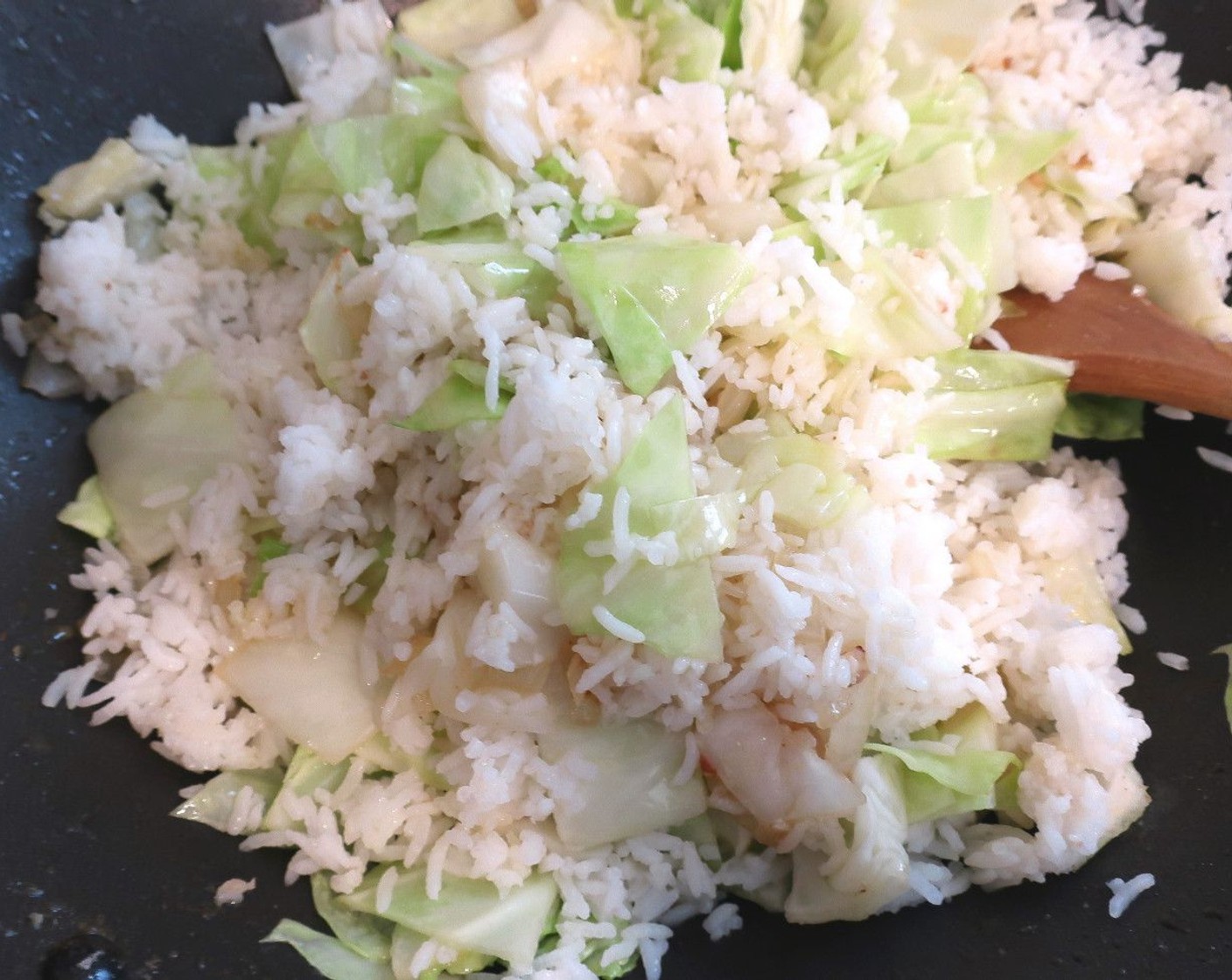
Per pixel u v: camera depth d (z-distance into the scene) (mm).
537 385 164
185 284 205
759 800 170
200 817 172
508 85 193
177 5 201
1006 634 189
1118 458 215
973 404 195
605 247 176
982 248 195
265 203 208
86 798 165
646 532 163
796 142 190
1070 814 172
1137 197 228
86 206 195
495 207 185
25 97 186
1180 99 220
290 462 174
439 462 184
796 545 174
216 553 185
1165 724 186
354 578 184
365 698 179
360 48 219
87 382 195
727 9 211
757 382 183
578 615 164
